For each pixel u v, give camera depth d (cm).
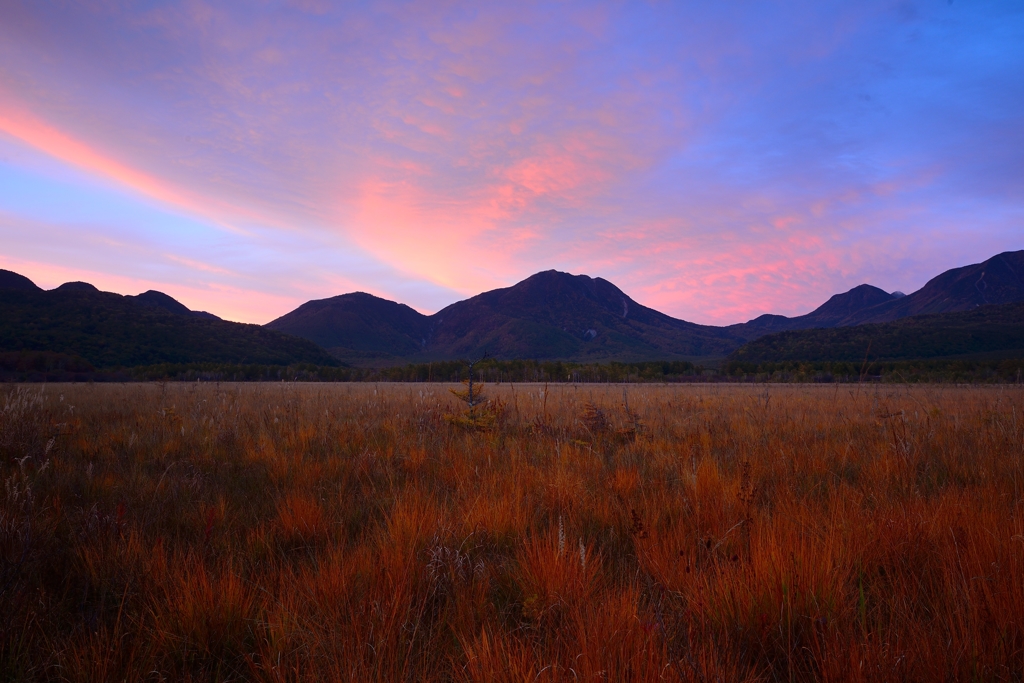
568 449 570
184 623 225
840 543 274
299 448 642
